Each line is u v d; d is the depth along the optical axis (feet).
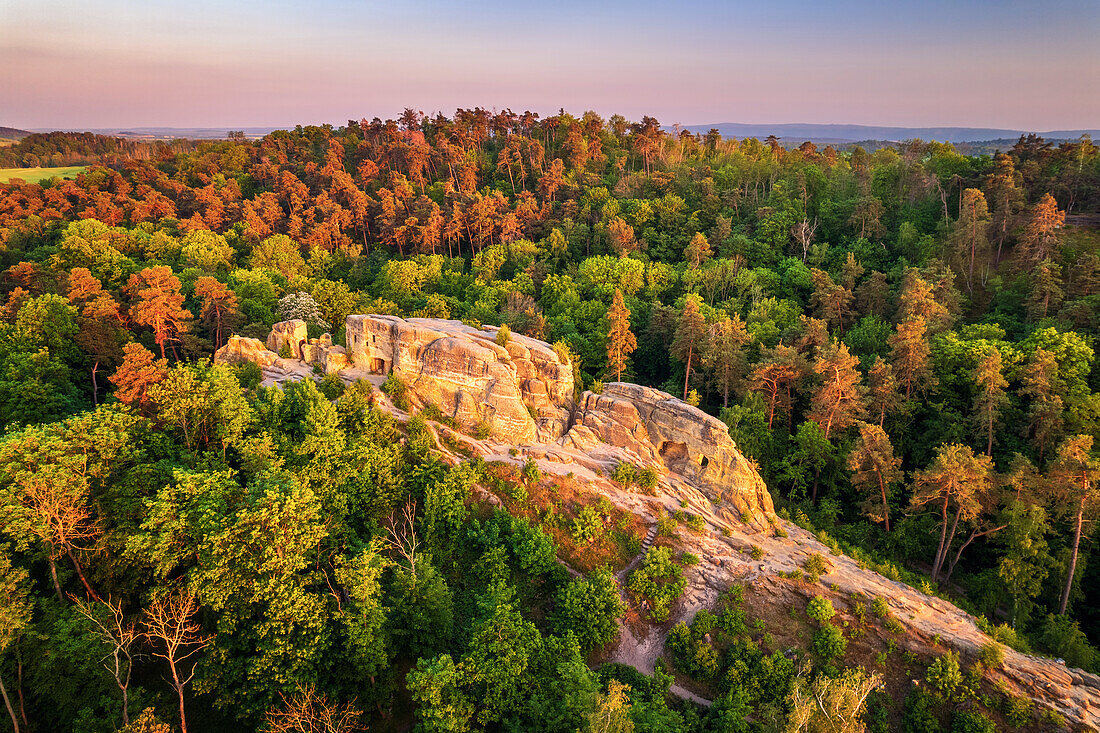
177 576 138.62
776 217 409.08
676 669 153.07
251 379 208.64
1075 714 136.98
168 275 258.37
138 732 102.78
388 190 517.96
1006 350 244.42
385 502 169.27
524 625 140.67
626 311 282.36
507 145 584.81
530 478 184.03
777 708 136.98
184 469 139.85
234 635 128.36
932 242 352.08
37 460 124.57
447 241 490.08
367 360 215.31
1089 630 187.11
